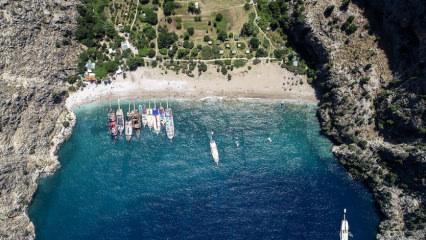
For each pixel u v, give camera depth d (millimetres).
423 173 199125
